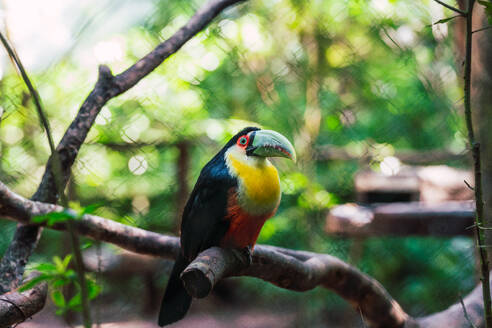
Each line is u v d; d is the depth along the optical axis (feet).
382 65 20.74
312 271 8.94
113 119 19.15
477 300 9.79
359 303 9.89
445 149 21.76
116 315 19.58
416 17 19.65
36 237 8.59
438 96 20.07
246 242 8.16
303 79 19.95
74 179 18.99
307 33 19.62
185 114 19.22
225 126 18.22
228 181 8.04
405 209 16.16
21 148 18.30
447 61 19.31
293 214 20.93
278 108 20.33
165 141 19.83
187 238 8.30
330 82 20.58
